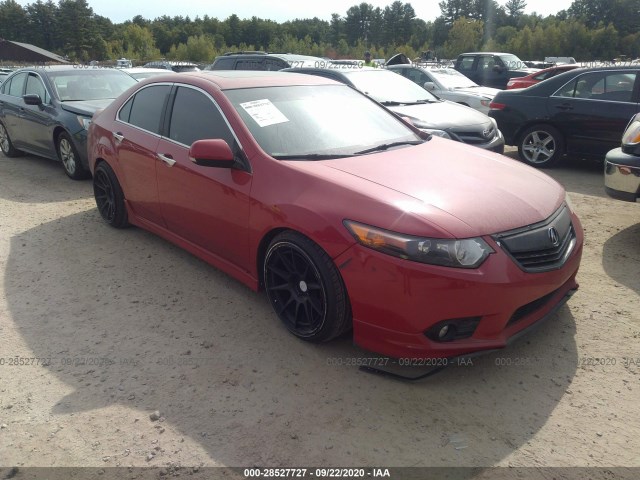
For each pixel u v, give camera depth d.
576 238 3.39
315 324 3.25
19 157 9.10
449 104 8.12
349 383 3.00
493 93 11.23
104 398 2.90
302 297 3.31
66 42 96.69
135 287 4.18
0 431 2.67
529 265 2.94
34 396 2.92
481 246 2.79
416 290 2.74
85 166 7.26
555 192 3.46
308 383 3.00
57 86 7.79
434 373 2.95
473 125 7.27
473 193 3.13
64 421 2.73
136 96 4.83
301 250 3.13
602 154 7.66
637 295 3.95
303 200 3.16
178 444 2.57
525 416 2.74
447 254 2.73
